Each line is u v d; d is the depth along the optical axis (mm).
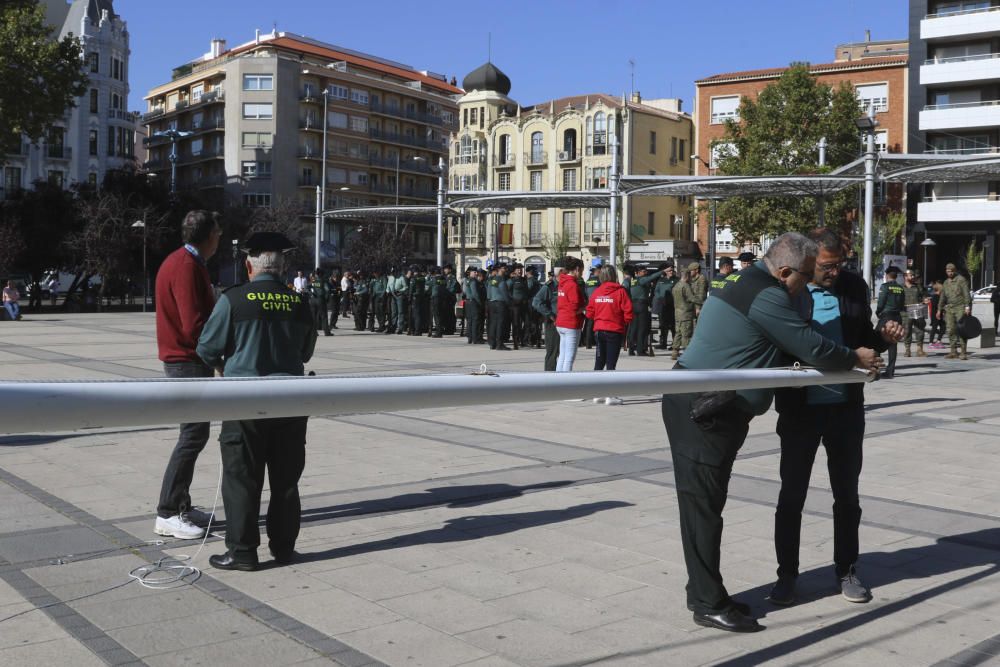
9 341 20266
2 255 40062
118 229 44188
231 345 4746
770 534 5250
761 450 8055
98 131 71062
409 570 4527
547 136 74500
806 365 3719
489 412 10508
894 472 7199
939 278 50469
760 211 46375
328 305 26375
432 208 31031
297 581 4340
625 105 69625
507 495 6168
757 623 3791
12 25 33094
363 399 2072
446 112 94688
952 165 18828
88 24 70250
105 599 4031
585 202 28312
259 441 4457
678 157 74438
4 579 4258
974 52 49094
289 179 79250
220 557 4531
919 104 50250
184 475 5062
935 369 17031
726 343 3709
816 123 47188
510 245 76500
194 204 55344
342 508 5738
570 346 11641
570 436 8781
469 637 3646
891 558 4848
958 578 4508
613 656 3469
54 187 48156
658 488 6438
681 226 72375
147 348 18375
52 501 5781
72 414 1609
